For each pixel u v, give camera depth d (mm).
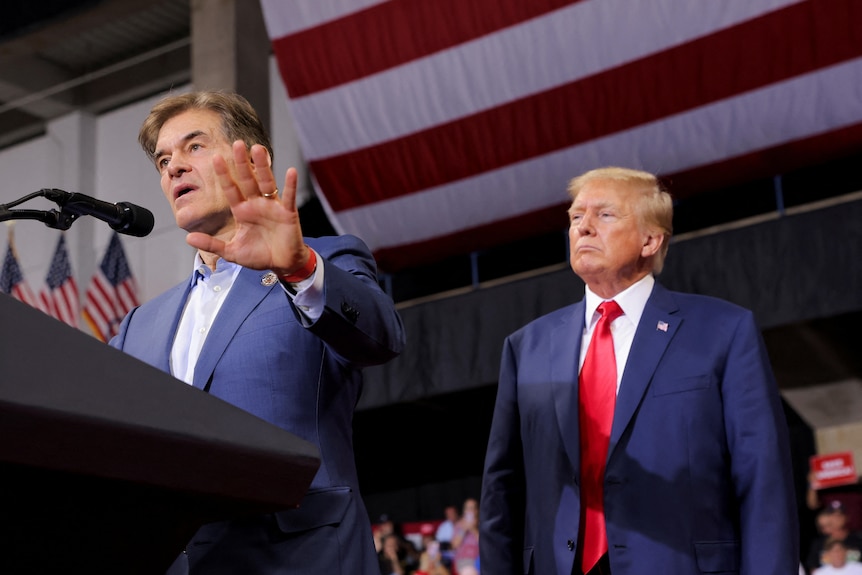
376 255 6691
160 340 1608
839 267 5801
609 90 5801
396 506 8711
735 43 5520
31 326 827
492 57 5988
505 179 6164
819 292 5832
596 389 2299
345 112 6352
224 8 8281
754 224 6105
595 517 2197
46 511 880
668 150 5770
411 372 7090
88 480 844
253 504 956
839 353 6602
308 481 983
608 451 2189
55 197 1367
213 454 903
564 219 6191
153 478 864
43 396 796
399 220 6504
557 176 6027
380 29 6184
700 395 2189
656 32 5645
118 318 7629
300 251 1240
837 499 6340
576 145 5934
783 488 2070
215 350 1487
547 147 5992
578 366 2350
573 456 2227
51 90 10312
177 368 1564
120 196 9906
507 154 6098
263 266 1229
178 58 10031
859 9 5281
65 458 805
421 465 8641
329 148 6445
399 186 6402
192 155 1617
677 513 2115
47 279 7977
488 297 6910
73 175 10047
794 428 7910
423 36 6098
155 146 1697
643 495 2141
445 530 7574
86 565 966
